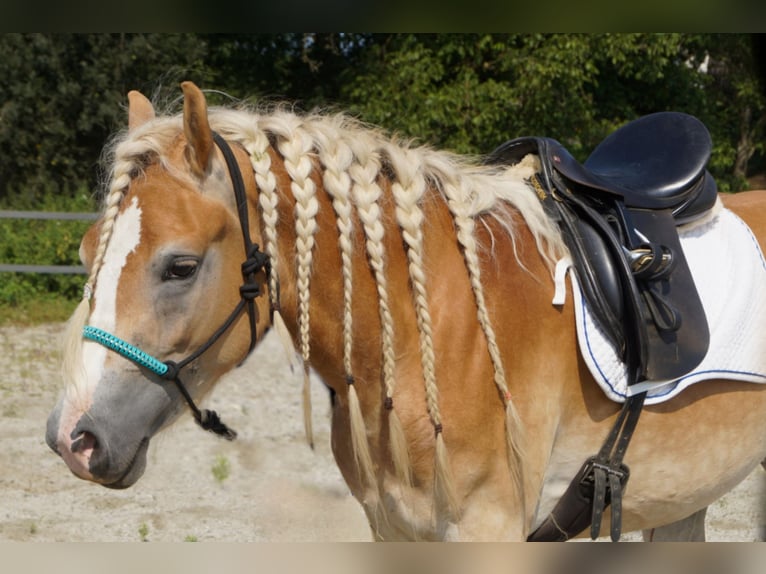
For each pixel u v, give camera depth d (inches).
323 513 158.7
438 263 80.3
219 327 73.6
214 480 179.0
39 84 490.9
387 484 80.0
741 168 505.7
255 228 75.5
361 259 78.6
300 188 76.2
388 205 80.5
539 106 443.8
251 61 467.8
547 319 81.7
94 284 70.1
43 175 507.2
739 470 93.7
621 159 98.2
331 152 78.7
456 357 77.7
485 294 80.0
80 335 69.0
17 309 367.9
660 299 83.0
